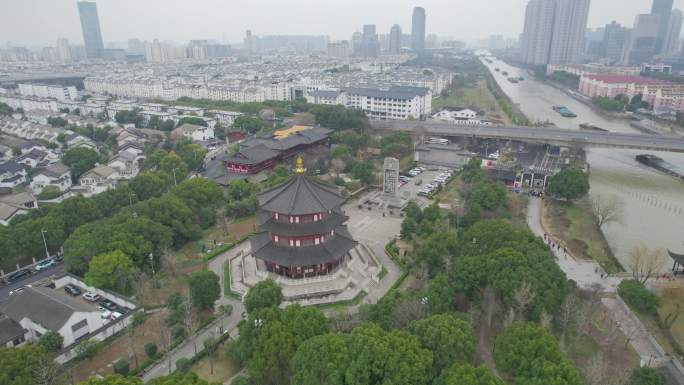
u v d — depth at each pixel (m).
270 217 133.12
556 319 108.44
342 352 79.38
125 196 178.38
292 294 122.44
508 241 123.50
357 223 179.50
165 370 98.94
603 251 156.38
